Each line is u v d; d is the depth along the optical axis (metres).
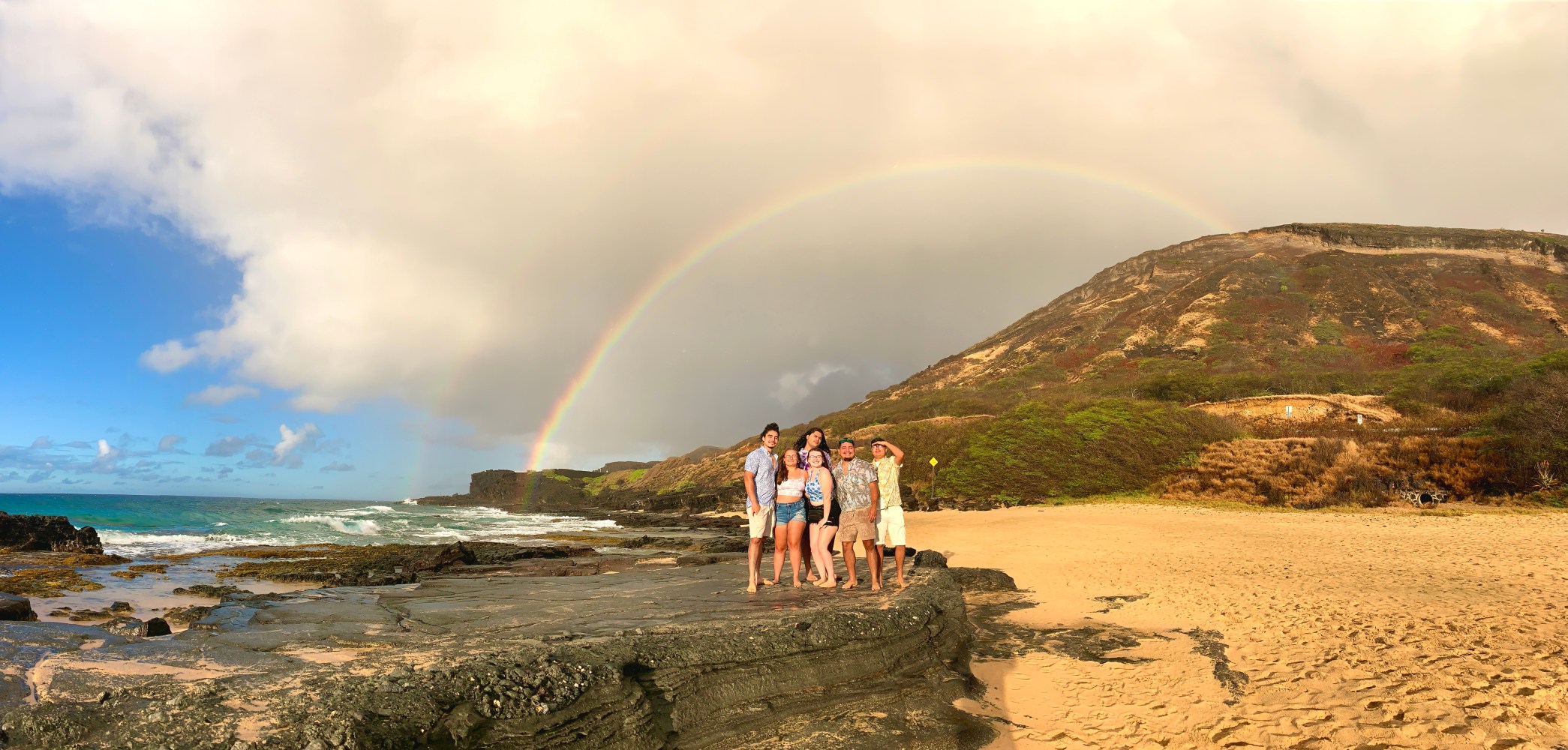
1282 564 14.14
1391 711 6.16
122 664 5.13
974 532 23.64
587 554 22.14
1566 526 19.83
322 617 8.26
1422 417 46.16
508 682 4.52
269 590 13.66
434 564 17.02
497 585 11.95
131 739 3.60
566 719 4.52
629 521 49.31
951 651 7.55
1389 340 86.88
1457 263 106.00
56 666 4.90
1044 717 6.62
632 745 4.71
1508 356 67.94
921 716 6.12
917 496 41.72
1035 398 70.81
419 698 4.16
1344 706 6.35
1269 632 8.89
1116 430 44.56
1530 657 7.30
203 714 3.83
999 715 6.68
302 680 4.36
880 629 6.71
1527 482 27.53
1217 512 29.66
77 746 3.55
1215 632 9.12
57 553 20.23
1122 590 12.27
